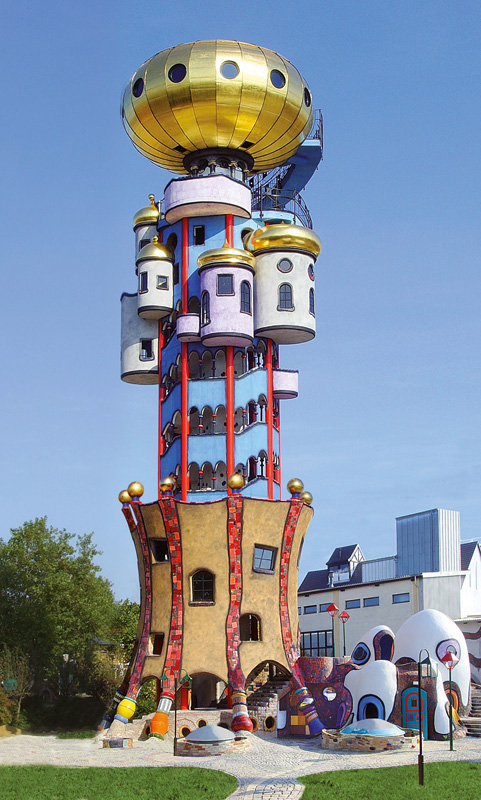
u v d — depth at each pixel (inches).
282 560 2123.5
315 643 3090.6
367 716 1918.1
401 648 2064.5
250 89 2217.0
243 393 2253.9
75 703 2340.1
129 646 2768.2
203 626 2043.6
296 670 2069.4
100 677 2514.8
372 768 1536.7
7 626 2664.9
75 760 1706.4
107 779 1491.1
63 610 2664.9
